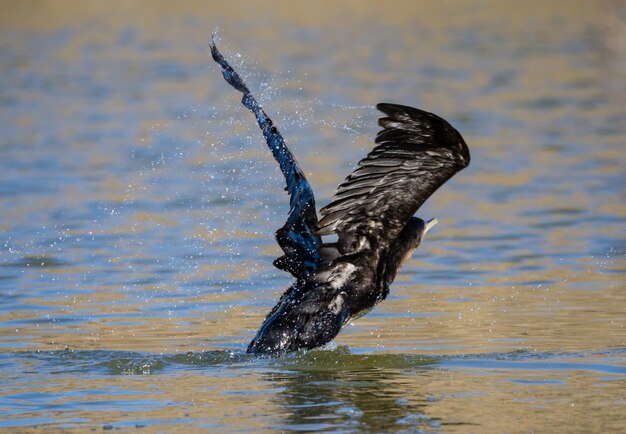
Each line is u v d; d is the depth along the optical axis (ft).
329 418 31.91
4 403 33.81
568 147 91.35
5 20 184.85
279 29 173.58
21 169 82.53
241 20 181.57
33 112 109.91
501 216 68.18
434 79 130.72
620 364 37.99
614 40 157.28
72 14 189.37
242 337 43.16
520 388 35.12
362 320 46.01
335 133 97.19
